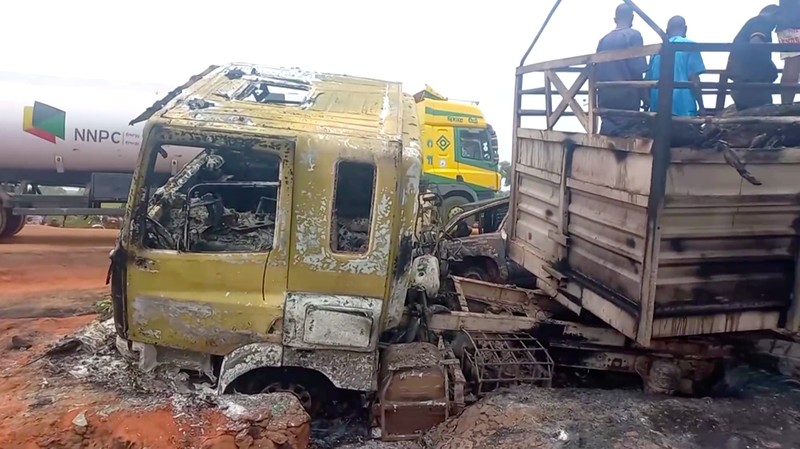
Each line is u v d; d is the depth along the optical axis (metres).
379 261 4.35
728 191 3.90
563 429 4.23
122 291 4.36
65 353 5.36
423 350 4.82
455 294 5.88
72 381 4.78
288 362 4.45
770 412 4.51
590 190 4.55
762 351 4.91
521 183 6.05
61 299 8.41
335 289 4.38
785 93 4.69
